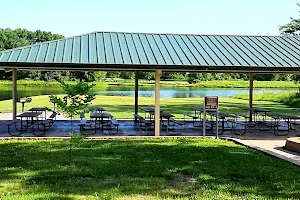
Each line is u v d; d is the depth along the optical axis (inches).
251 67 395.9
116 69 386.0
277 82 1811.0
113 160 273.3
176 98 1077.8
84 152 302.2
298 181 224.8
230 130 467.8
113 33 480.1
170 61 392.5
